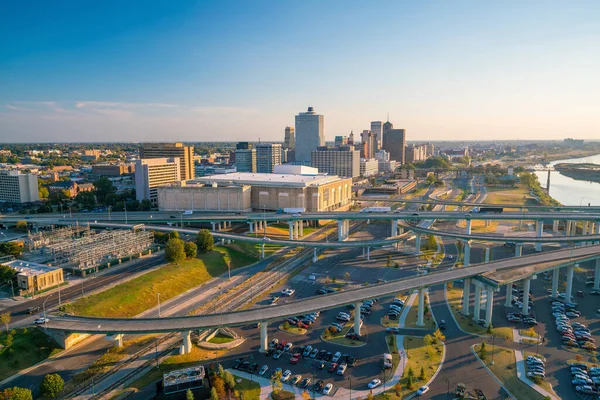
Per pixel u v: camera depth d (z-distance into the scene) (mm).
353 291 161750
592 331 158125
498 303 185125
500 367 132625
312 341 150625
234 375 129000
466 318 168250
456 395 118688
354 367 133500
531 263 185750
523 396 118750
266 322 142250
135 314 170875
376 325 162625
